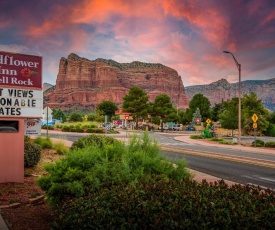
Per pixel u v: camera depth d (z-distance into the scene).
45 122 66.19
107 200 4.42
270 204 3.78
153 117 88.25
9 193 8.31
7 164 9.66
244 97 62.62
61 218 4.21
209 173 13.88
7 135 9.69
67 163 6.14
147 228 3.64
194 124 81.88
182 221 3.45
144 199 4.17
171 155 21.02
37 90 10.31
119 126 79.75
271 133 61.97
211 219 3.36
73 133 49.94
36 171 11.73
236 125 50.97
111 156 6.60
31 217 6.26
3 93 9.75
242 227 3.27
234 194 4.29
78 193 5.55
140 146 6.99
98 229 3.80
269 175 13.54
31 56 10.27
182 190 4.32
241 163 17.50
